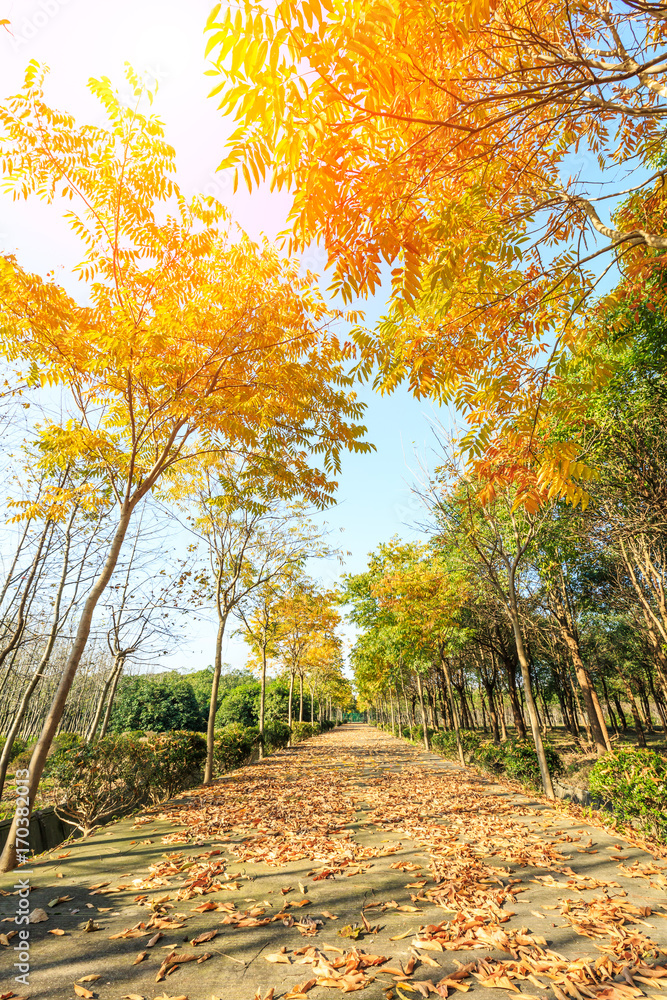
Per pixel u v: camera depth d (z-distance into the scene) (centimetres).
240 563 1155
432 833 564
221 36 171
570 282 363
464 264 292
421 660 1509
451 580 1366
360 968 276
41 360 583
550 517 1034
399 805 733
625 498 888
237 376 619
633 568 1014
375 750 1853
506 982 255
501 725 2156
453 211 256
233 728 1479
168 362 550
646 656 1426
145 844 535
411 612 1404
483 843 519
